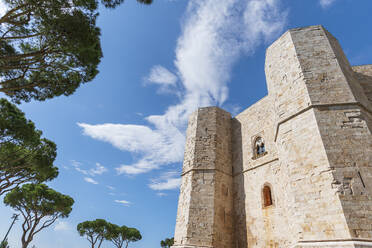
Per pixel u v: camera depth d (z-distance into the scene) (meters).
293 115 11.98
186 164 19.31
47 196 27.64
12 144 15.66
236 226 16.27
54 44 9.30
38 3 8.23
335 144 9.81
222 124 21.19
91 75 11.87
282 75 13.97
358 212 8.19
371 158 9.15
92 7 9.44
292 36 14.41
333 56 12.45
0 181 17.59
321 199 9.20
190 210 16.06
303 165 10.48
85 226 40.34
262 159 16.64
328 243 8.23
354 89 11.70
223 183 17.75
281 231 12.97
